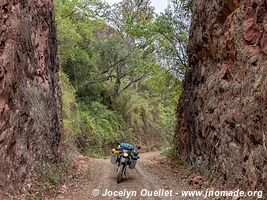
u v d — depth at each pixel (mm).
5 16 9219
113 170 14805
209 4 14258
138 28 22094
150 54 25203
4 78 8469
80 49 33844
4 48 8891
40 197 8984
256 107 8508
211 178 11406
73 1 29719
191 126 16078
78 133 27375
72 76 34656
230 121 10516
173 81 23969
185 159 16781
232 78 11156
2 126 8188
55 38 17266
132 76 38406
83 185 11320
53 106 14969
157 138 39844
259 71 8984
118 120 35719
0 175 7816
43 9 14477
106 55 36688
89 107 33688
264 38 9039
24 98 10281
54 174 11383
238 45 10719
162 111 40125
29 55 11648
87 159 19000
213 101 12812
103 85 37000
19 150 9312
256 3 9859
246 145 9078
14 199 7961
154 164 17938
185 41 21812
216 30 13281
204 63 15047
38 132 11516
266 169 7566
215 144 12000
